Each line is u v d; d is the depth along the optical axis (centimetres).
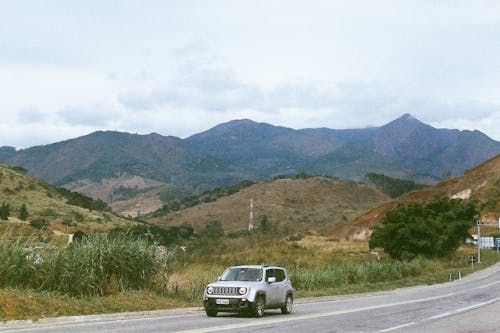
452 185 19275
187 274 2653
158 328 1501
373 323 1814
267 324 1695
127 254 2136
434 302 2848
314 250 10150
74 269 1900
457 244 9462
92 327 1498
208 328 1530
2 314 1536
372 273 5069
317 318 1944
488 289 4194
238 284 1925
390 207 19138
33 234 1973
